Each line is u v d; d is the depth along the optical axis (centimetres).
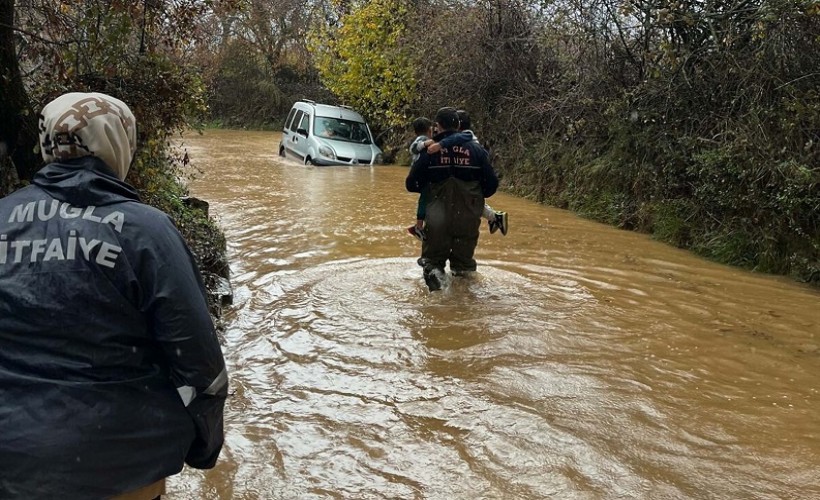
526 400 452
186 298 200
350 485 351
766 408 450
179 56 632
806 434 415
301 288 695
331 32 2188
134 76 555
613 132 1224
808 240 839
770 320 641
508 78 1606
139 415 199
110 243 195
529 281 750
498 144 1605
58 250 194
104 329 193
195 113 601
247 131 3431
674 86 1093
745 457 386
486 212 749
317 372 492
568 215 1223
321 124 1922
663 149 1095
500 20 1620
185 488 344
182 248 208
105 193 204
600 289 731
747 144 912
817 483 361
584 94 1328
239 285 702
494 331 582
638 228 1095
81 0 541
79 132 207
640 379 492
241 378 479
